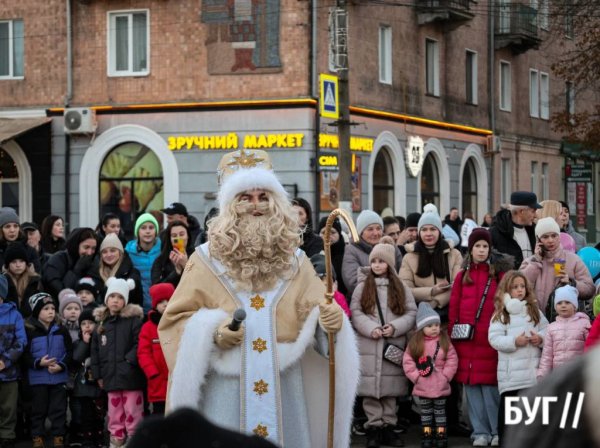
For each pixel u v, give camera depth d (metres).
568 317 8.02
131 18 23.81
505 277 8.36
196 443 1.38
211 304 4.94
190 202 23.30
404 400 9.77
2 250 10.44
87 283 9.77
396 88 26.23
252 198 5.06
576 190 36.50
